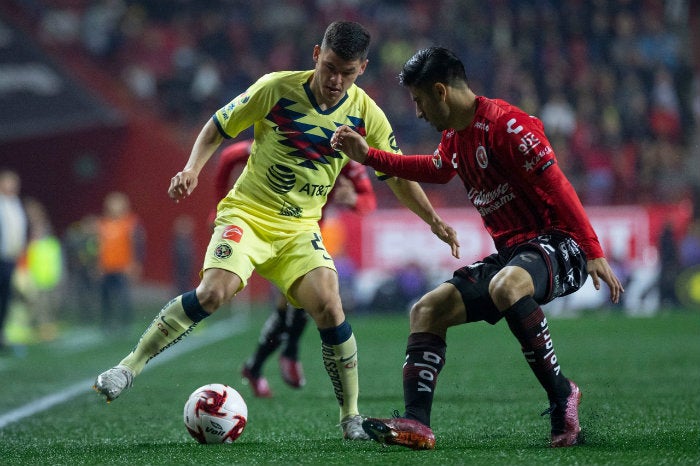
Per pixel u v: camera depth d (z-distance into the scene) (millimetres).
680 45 85688
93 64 80750
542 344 15859
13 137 75188
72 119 74438
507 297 15672
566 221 15844
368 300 66125
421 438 15789
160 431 20219
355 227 66500
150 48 82750
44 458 16453
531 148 15727
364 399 25656
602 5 84812
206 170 77125
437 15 85000
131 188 76562
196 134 78312
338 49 17406
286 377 27312
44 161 76625
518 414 21781
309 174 18719
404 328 54719
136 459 15938
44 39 75312
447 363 34969
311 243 18828
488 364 34500
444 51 16125
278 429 20016
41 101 74000
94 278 69000
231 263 18078
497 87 78875
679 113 81500
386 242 66562
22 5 76812
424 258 66500
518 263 16000
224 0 85562
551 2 84625
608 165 74812
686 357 36406
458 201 66750
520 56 81000
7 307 44562
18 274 55812
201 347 44906
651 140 77750
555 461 14547
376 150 17250
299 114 18438
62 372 35250
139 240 55469
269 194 18766
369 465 14578
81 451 17266
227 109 18562
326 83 17734
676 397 24547
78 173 76500
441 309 16359
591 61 82250
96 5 83812
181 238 68812
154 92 80812
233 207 18953
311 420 21469
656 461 14461
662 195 69125
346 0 85125
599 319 59656
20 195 76250
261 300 75875
